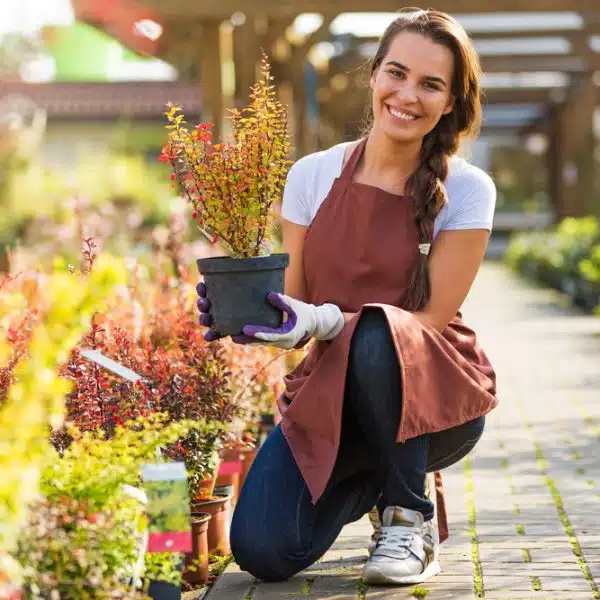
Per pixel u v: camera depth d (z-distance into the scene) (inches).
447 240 162.6
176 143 152.1
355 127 180.9
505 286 831.7
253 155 149.8
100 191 681.6
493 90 1235.9
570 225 923.4
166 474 128.5
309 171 169.2
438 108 159.8
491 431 295.4
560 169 1205.1
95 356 144.5
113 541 123.6
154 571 132.6
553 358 446.9
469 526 195.9
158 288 259.6
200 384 177.6
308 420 155.6
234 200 149.5
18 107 717.9
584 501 214.4
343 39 861.8
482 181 164.7
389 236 160.9
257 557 158.9
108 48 1668.3
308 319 150.7
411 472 157.8
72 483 128.6
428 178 160.1
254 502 159.9
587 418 312.5
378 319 153.1
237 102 633.6
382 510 163.0
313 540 162.1
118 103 1291.8
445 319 161.9
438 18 160.9
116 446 135.6
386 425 153.9
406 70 158.9
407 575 157.6
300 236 169.8
